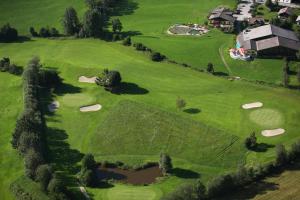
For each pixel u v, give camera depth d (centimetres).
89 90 16775
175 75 17650
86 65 18525
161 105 15662
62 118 15262
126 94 16438
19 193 11925
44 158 13175
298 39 19625
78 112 15538
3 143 14000
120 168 12988
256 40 19412
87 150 13725
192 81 17188
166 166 12494
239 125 14525
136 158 13312
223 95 16175
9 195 11975
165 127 14525
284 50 18512
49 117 15312
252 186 11888
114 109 15575
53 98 16400
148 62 18700
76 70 18162
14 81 17438
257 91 16350
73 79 17612
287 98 15850
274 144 13588
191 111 15288
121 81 17250
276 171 12431
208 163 13000
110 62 18775
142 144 13888
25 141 13025
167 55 19275
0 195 11988
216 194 11494
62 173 12731
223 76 17500
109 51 19775
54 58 19262
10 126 14800
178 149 13600
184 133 14238
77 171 12825
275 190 11700
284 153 12538
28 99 15475
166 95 16288
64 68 18425
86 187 12169
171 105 15650
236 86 16725
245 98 15925
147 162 13100
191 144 13775
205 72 17800
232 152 13362
